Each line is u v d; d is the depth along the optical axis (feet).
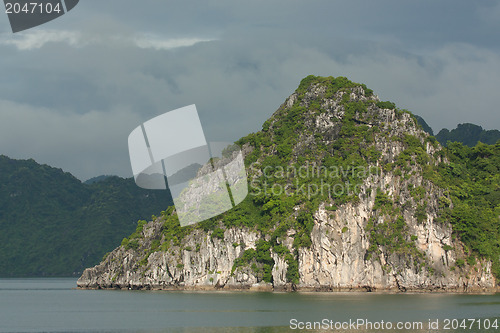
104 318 540.93
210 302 630.74
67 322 523.70
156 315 548.72
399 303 600.39
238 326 483.51
